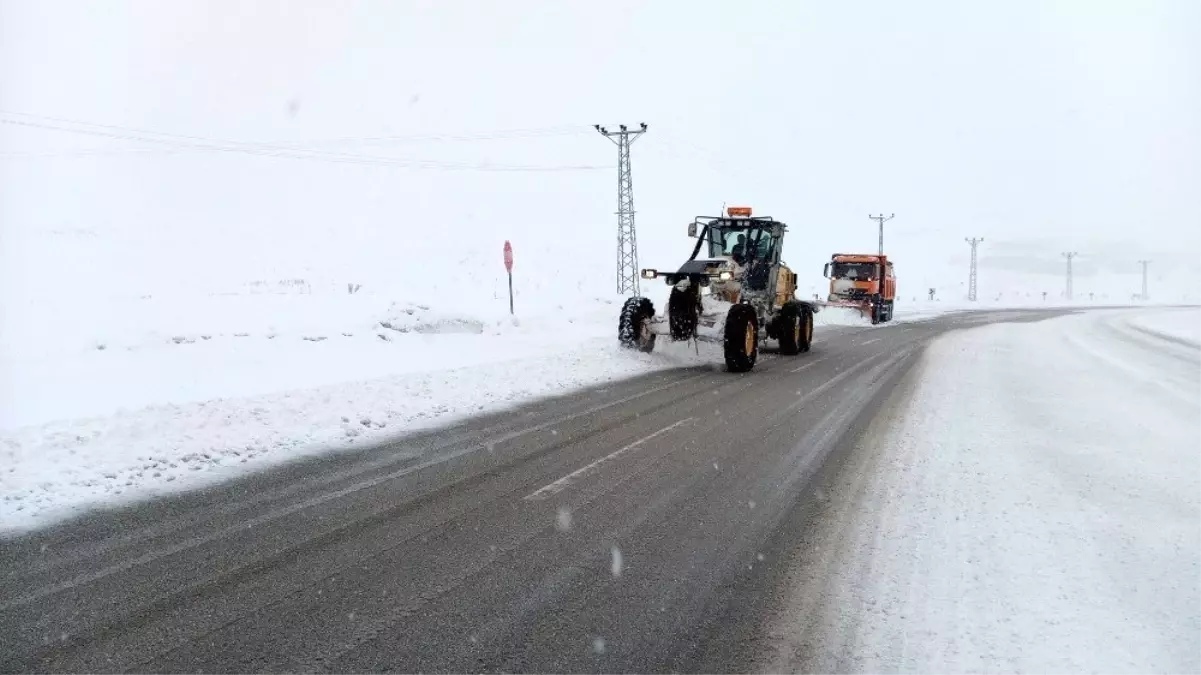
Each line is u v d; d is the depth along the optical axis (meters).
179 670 3.04
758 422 7.98
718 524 4.73
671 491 5.45
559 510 5.01
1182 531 4.54
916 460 6.30
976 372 12.34
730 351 12.04
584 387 10.33
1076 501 5.13
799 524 4.72
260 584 3.85
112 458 6.12
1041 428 7.61
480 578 3.91
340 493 5.40
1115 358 14.88
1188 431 7.46
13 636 3.32
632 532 4.59
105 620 3.46
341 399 8.61
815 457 6.43
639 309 13.31
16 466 5.82
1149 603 3.58
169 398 8.74
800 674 3.00
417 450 6.70
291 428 7.36
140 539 4.49
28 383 8.92
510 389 9.86
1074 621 3.41
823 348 17.14
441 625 3.40
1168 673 2.97
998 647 3.19
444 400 8.98
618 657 3.13
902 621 3.43
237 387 9.49
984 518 4.80
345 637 3.29
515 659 3.12
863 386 10.64
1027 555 4.18
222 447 6.59
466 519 4.83
